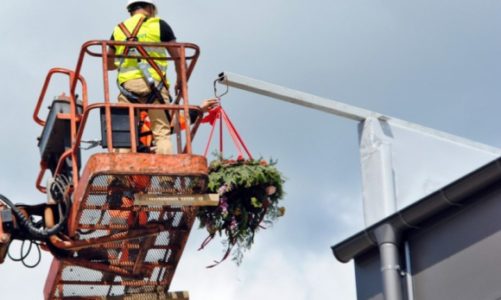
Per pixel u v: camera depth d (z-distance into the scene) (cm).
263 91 1625
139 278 1720
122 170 1519
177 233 1658
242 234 1648
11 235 1656
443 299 1528
